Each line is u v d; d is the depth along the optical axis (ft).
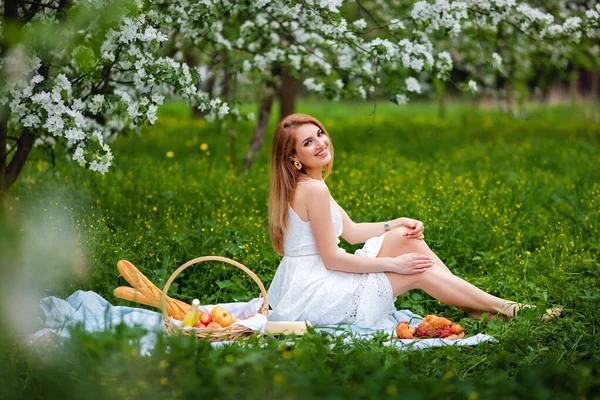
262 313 18.33
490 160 40.14
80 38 17.71
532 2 38.37
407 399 13.10
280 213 18.66
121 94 20.70
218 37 27.43
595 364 14.99
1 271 16.65
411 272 18.56
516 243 25.22
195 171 35.24
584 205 29.37
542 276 21.49
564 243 23.93
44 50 18.62
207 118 29.48
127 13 18.54
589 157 40.50
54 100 18.95
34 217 23.30
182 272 22.47
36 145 26.55
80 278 20.22
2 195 22.80
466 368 15.93
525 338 17.03
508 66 45.88
